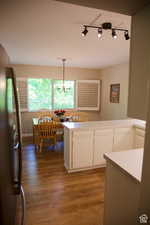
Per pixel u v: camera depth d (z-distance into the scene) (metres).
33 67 5.04
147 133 0.74
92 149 2.93
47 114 5.10
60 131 4.79
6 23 1.94
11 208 0.99
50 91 5.39
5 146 0.86
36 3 1.50
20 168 1.14
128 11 1.02
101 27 1.97
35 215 1.85
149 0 0.89
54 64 4.90
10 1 1.46
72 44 2.77
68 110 5.61
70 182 2.55
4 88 0.88
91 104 5.65
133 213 1.11
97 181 2.59
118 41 2.59
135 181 1.07
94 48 3.01
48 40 2.56
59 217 1.83
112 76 5.13
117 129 3.06
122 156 1.48
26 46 2.88
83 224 1.74
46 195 2.21
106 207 1.51
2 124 0.81
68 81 5.59
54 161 3.33
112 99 5.15
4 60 0.90
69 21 1.89
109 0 0.91
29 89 5.16
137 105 1.02
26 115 5.12
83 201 2.11
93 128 2.87
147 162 0.74
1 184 0.74
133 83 1.06
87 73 5.70
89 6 1.01
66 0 0.95
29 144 4.38
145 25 0.94
